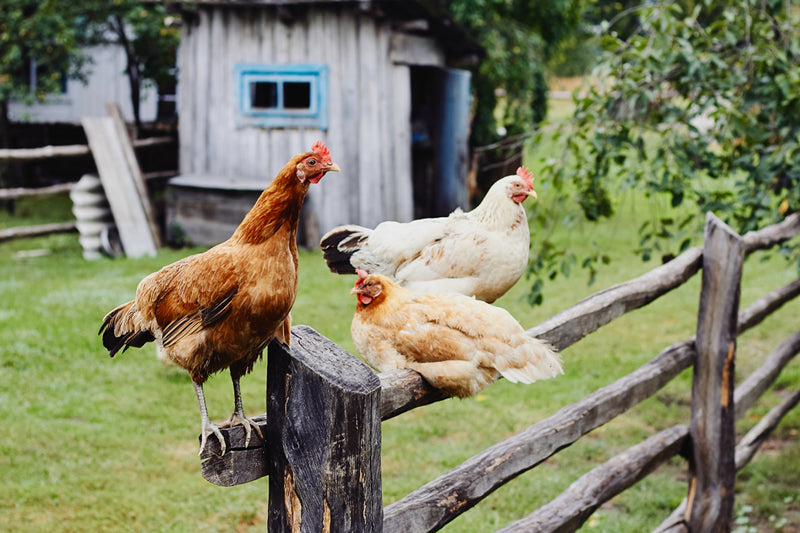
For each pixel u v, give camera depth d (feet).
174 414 22.44
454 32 47.24
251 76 43.52
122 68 63.77
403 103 44.68
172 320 8.20
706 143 19.57
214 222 43.57
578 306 12.83
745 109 19.67
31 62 59.77
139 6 51.03
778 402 24.50
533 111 56.44
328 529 7.16
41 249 45.06
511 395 24.59
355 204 44.21
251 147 43.91
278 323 8.04
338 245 15.35
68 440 20.38
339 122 43.45
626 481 13.44
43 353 26.48
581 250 42.88
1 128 57.00
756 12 20.83
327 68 43.01
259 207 7.89
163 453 20.16
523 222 14.23
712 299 15.26
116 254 42.42
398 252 14.61
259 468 7.70
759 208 19.53
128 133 45.01
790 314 33.24
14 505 17.20
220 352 8.13
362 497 7.27
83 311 31.09
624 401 13.35
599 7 68.85
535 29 57.41
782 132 19.11
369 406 7.24
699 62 18.90
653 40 20.26
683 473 20.48
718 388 15.25
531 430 11.37
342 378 7.16
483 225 14.19
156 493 18.10
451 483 9.55
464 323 10.06
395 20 44.21
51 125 58.85
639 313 33.81
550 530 11.59
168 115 57.26
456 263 14.11
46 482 18.28
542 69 55.52
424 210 51.88
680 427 15.53
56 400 22.89
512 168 45.60
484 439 21.50
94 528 16.49
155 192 49.03
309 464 7.25
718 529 15.39
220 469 7.52
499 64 51.42
